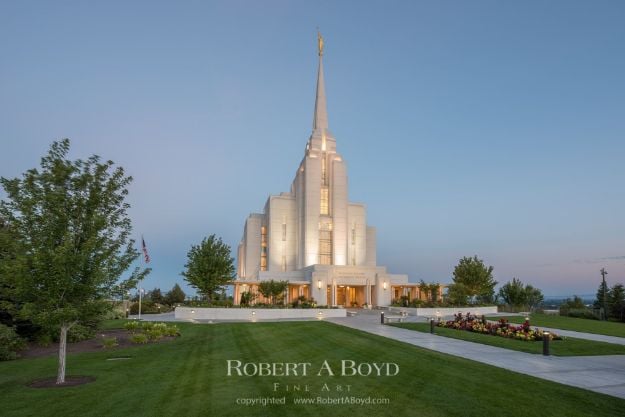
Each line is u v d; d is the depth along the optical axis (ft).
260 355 58.08
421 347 63.98
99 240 41.19
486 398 35.65
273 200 255.29
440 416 31.14
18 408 32.89
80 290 40.50
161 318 131.44
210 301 142.72
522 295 176.55
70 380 42.88
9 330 57.98
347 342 69.77
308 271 210.79
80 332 69.15
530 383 40.60
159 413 31.65
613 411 32.14
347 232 255.29
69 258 38.42
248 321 116.37
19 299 40.27
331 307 147.33
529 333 75.77
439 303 165.68
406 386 39.83
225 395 36.81
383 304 203.72
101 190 43.11
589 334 86.43
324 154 256.32
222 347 66.33
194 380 42.75
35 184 40.73
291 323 107.04
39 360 55.57
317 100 269.85
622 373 45.88
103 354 60.34
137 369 48.65
